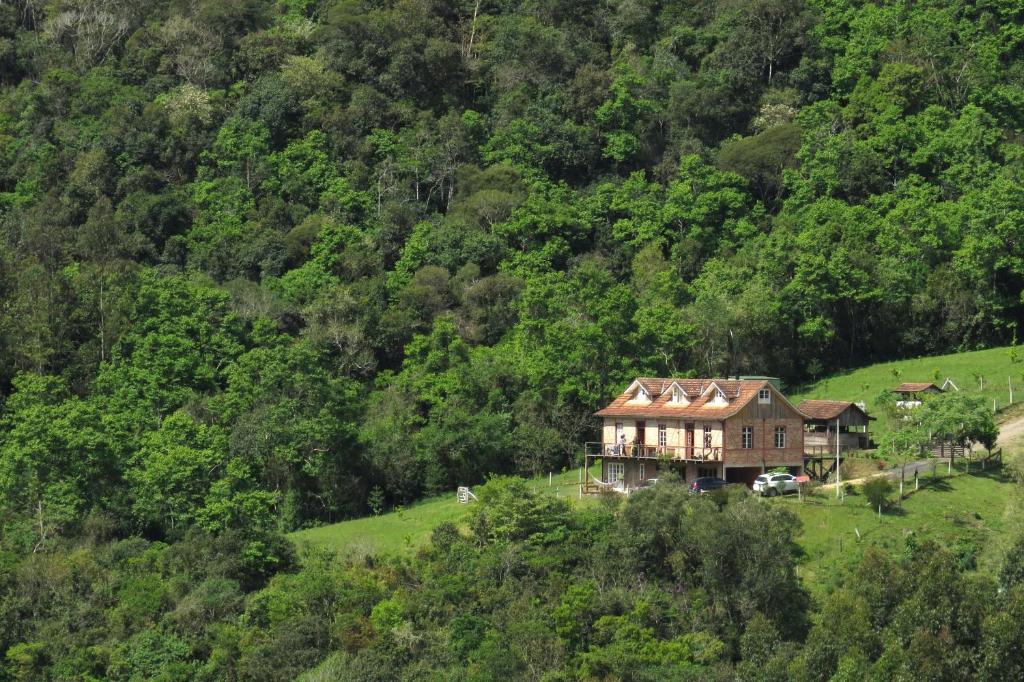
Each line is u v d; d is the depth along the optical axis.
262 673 191.50
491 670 182.25
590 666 182.38
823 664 167.38
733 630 191.00
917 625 166.62
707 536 195.25
